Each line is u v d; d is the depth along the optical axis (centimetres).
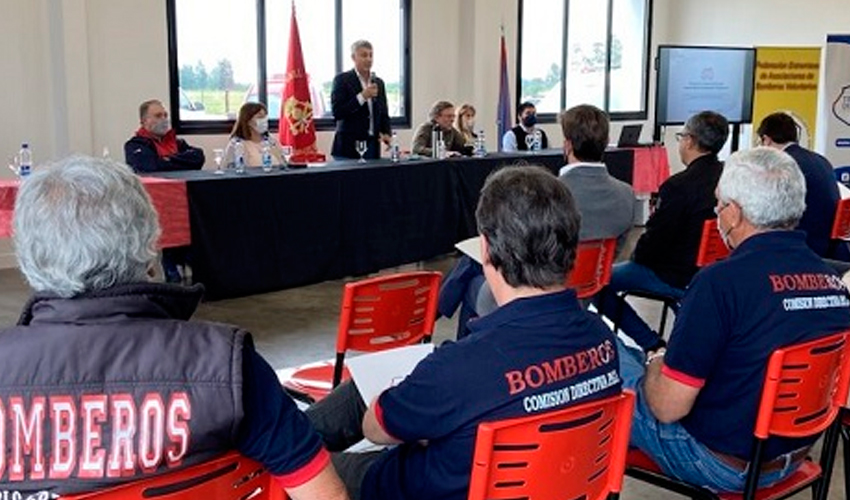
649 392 195
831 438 213
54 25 627
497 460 134
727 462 195
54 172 112
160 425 106
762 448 188
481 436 130
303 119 652
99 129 656
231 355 109
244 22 740
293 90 651
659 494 283
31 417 104
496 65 921
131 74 669
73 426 104
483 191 152
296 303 541
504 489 137
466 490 141
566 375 142
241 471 116
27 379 104
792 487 204
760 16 1035
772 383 182
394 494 152
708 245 350
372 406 150
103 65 652
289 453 115
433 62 880
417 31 859
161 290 113
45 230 107
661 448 201
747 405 189
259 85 757
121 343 107
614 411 150
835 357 192
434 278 230
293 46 655
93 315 108
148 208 115
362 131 652
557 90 1007
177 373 107
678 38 1109
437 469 144
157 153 555
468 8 887
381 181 546
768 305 186
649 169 777
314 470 117
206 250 451
